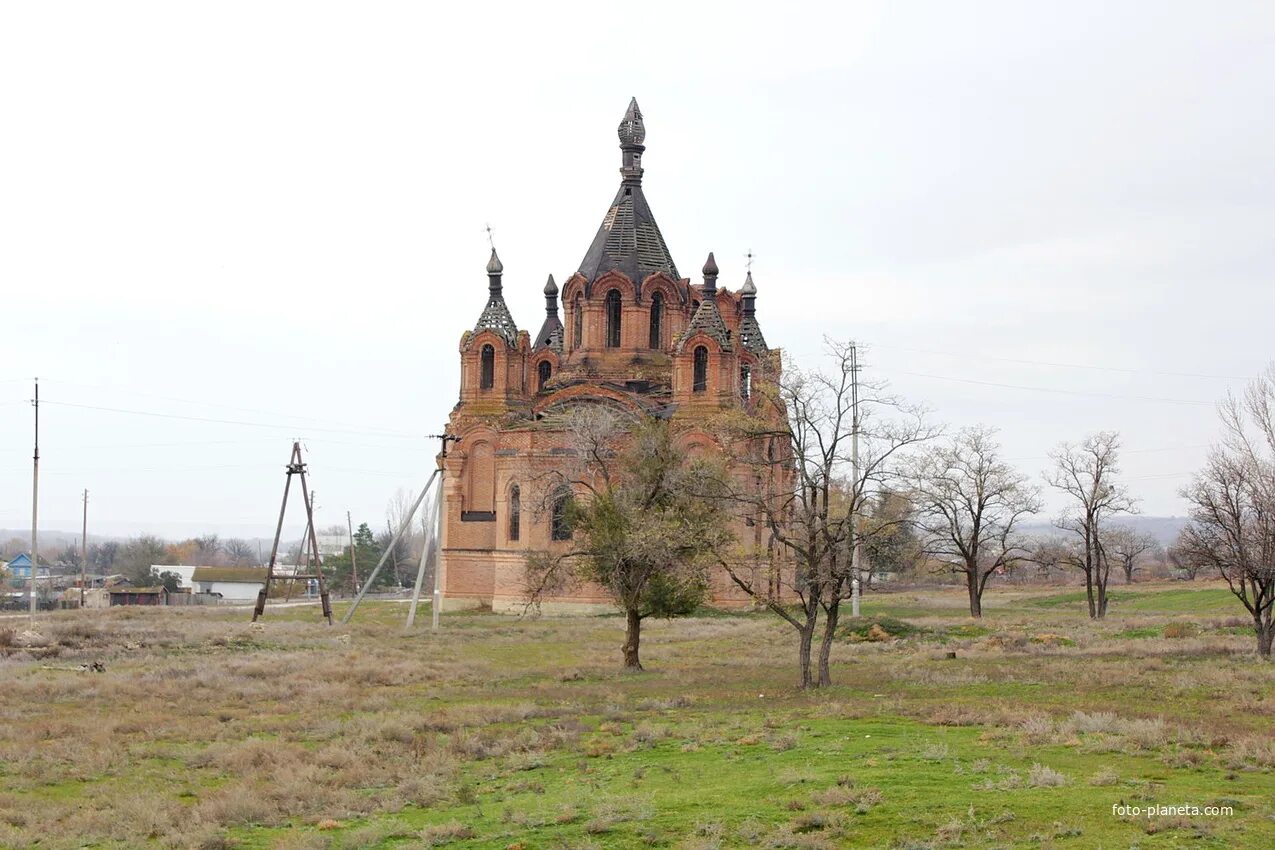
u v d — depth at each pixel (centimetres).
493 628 8369
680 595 5762
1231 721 3419
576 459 9069
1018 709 3691
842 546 4766
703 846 2155
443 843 2370
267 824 2673
